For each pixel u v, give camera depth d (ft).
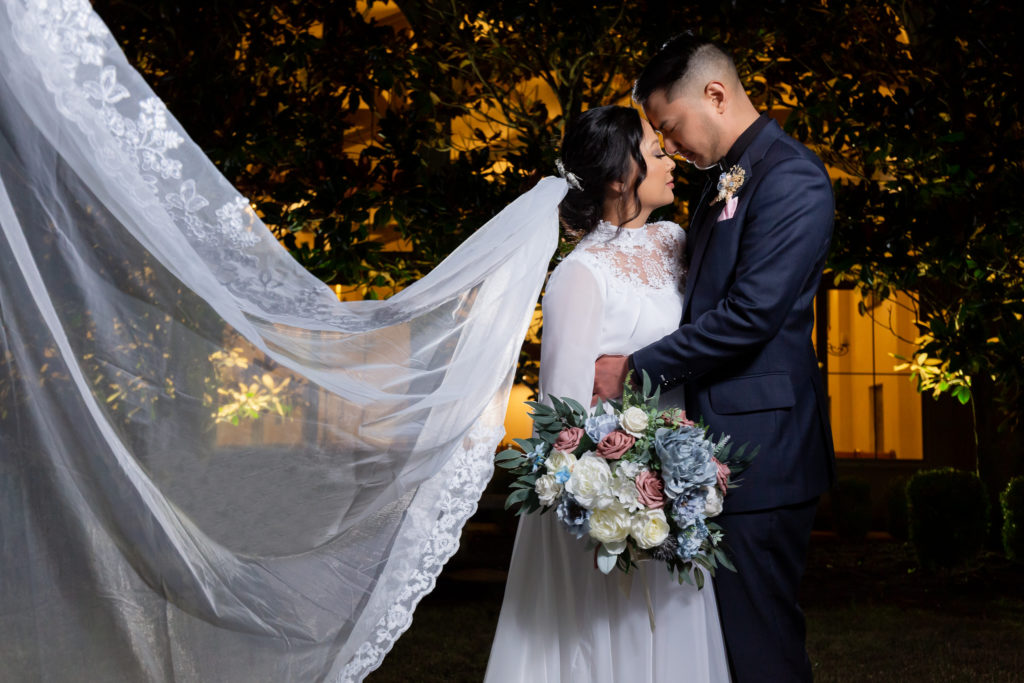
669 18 16.14
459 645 16.19
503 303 7.93
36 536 6.26
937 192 16.08
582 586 8.21
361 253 15.65
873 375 31.01
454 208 16.10
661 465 7.18
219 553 6.79
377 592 7.13
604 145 8.57
